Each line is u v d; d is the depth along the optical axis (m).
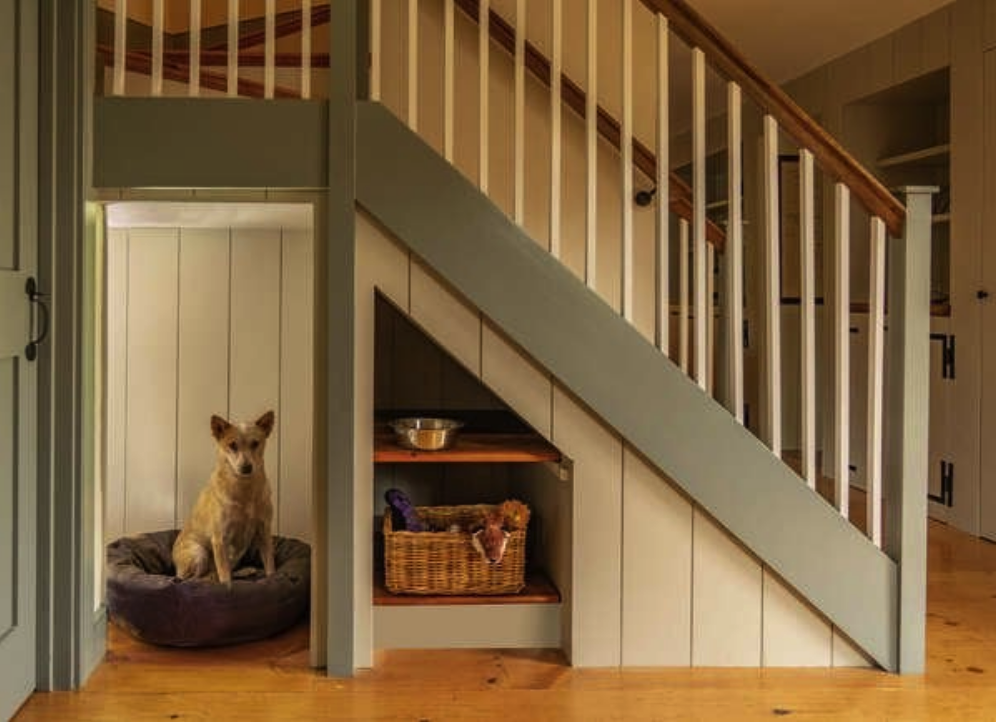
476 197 3.02
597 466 3.08
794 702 2.84
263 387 3.91
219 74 3.65
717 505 3.07
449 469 4.01
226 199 3.00
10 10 2.63
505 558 3.17
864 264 6.23
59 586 2.86
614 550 3.09
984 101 4.83
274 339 3.90
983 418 4.91
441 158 3.00
